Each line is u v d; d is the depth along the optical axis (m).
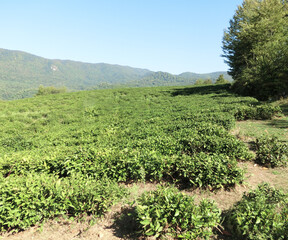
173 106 20.50
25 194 3.95
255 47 26.61
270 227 3.12
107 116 19.06
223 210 4.18
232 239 3.37
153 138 7.60
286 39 22.66
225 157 5.41
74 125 16.12
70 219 4.07
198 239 3.35
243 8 31.34
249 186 5.00
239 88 27.64
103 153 6.07
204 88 37.56
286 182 5.07
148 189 5.26
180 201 3.52
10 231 3.93
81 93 38.88
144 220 3.30
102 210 4.21
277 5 26.70
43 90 96.62
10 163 6.16
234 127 9.72
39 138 12.10
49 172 6.34
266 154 6.08
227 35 33.16
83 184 4.37
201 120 10.38
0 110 25.20
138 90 40.38
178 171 5.39
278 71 20.06
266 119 11.55
